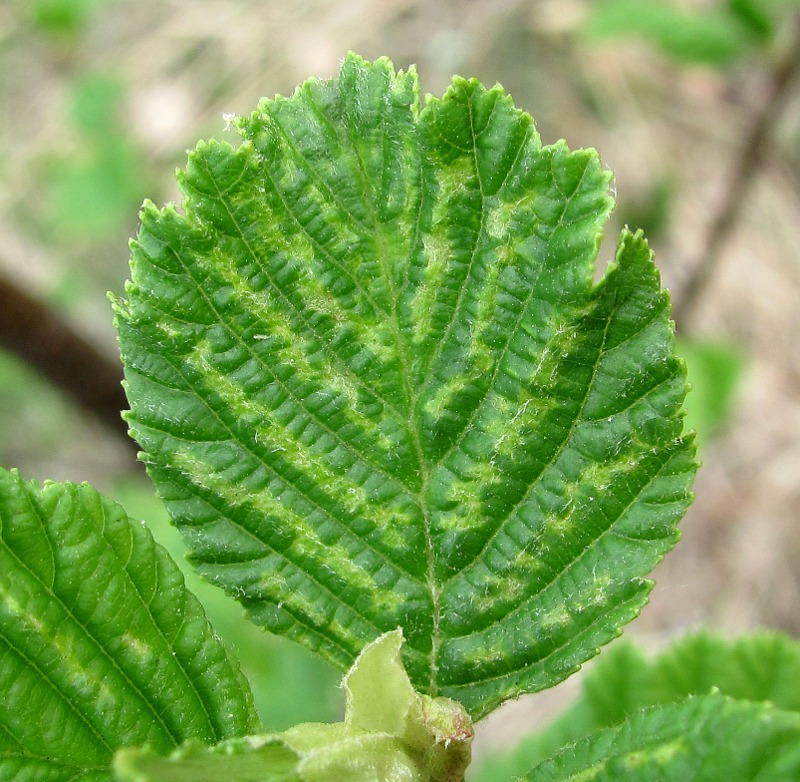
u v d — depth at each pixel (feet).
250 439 0.50
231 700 0.49
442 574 0.50
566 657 0.49
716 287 1.66
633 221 1.43
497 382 0.50
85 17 1.46
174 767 0.41
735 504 1.51
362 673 0.46
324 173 0.50
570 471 0.49
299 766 0.43
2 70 1.73
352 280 0.50
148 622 0.49
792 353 1.62
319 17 1.70
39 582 0.48
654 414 0.48
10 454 1.41
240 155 0.49
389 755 0.45
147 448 0.50
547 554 0.49
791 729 0.43
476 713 0.50
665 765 0.43
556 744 0.72
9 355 1.11
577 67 1.70
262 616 0.50
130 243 0.49
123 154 1.42
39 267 1.45
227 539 0.50
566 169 0.48
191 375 0.50
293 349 0.50
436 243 0.50
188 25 1.72
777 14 1.06
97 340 0.98
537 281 0.49
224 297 0.50
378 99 0.49
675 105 1.69
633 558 0.49
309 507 0.50
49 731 0.48
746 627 1.39
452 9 1.71
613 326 0.48
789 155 1.71
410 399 0.50
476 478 0.50
